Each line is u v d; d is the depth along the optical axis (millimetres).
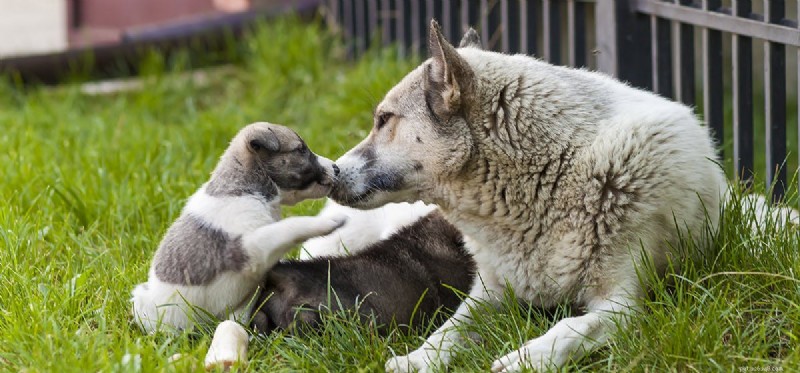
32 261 11531
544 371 8742
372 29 22391
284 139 10484
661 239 9750
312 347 9453
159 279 10086
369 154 10422
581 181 9633
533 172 9758
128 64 23781
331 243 11914
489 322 9703
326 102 19266
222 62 23922
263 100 20297
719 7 13281
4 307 10320
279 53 21969
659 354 8766
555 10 16828
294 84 21172
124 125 18422
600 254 9602
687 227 9750
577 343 8945
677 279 9641
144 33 24422
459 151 9883
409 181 10227
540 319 9797
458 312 9984
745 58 12820
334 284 9984
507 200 9852
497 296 10305
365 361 9242
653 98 10312
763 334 8812
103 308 10039
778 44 12117
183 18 25984
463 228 10273
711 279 9703
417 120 10062
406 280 10383
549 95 9836
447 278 10656
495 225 10031
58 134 17547
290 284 9922
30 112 19453
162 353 9047
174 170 14797
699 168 9805
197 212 10156
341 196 10539
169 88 21859
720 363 8586
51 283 10945
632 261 9508
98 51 23578
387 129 10328
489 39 18984
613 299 9516
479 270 10398
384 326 10031
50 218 12766
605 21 15078
